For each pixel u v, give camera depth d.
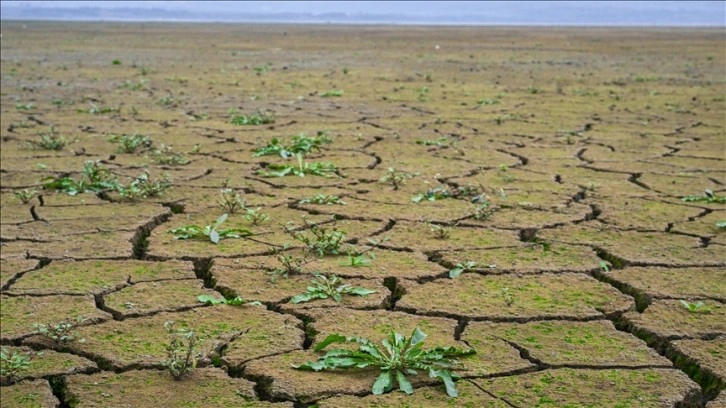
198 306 3.88
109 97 13.51
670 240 4.96
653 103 12.58
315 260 4.53
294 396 2.96
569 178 6.88
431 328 3.58
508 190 6.35
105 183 6.36
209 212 5.63
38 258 4.65
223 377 3.13
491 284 4.15
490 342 3.42
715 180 6.79
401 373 3.06
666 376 3.11
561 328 3.58
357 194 6.18
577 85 15.90
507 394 2.95
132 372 3.17
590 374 3.12
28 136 9.19
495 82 16.53
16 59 23.64
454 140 8.88
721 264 4.48
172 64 22.23
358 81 16.61
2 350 3.30
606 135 9.29
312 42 38.25
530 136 9.20
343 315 3.73
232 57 25.83
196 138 9.02
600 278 4.32
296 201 5.95
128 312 3.79
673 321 3.64
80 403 2.94
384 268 4.38
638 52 29.77
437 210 5.67
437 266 4.43
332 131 9.55
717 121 10.46
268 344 3.41
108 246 4.85
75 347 3.40
